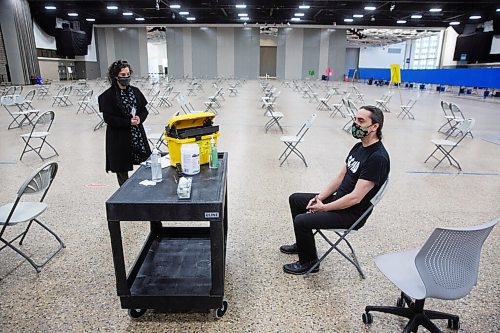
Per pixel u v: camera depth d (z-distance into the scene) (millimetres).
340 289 2436
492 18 23953
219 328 2049
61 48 26031
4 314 2145
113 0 20188
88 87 18891
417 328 1950
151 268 2354
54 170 2703
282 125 9203
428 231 3305
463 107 14062
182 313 2166
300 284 2484
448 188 4508
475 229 1508
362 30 33156
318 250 2949
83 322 2084
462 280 1661
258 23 30203
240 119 10094
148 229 3281
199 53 31250
